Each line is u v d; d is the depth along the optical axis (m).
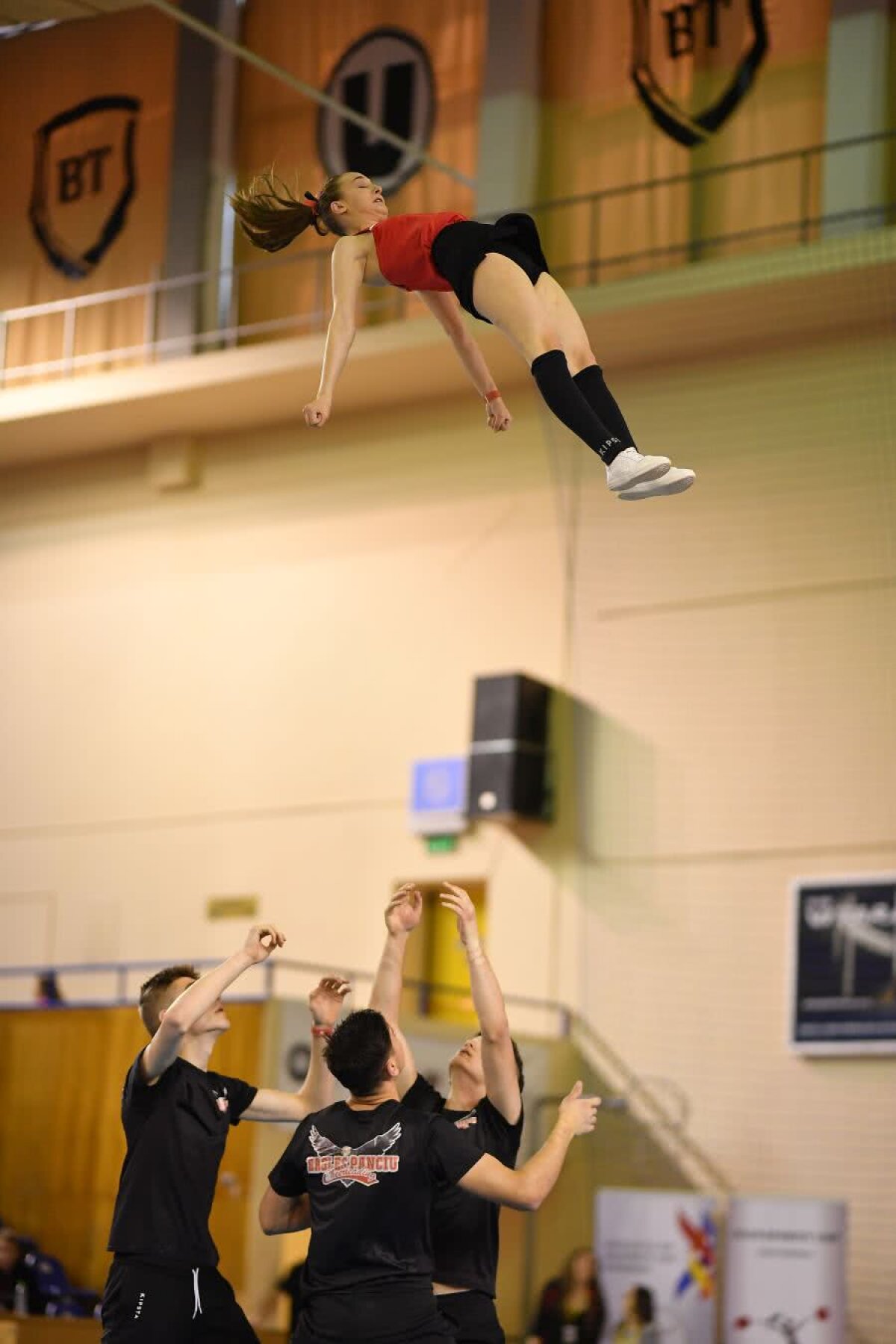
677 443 19.39
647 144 19.86
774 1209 16.44
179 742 21.80
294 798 20.94
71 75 23.44
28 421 22.33
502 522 20.38
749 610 18.77
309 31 22.08
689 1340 16.36
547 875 19.36
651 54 20.02
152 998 7.37
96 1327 14.43
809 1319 16.05
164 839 21.61
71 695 22.64
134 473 22.86
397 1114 6.46
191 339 21.70
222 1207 16.03
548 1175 6.39
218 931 21.02
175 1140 6.95
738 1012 18.12
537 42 20.50
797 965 17.86
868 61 18.45
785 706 18.41
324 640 21.20
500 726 19.31
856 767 17.94
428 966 20.30
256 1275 15.78
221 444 22.33
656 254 19.53
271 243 7.32
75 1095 17.70
